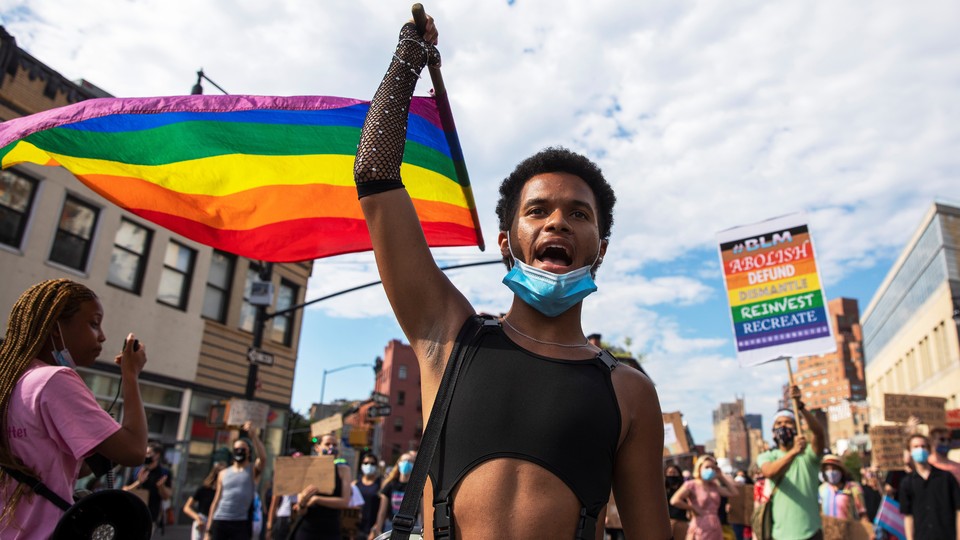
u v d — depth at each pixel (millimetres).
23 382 2139
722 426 159625
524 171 1726
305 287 21312
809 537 6008
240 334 18219
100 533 1938
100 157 2561
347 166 2625
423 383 1504
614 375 1483
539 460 1284
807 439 6289
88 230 14117
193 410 16359
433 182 2611
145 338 15164
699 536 7664
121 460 2205
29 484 2055
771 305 7809
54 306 2273
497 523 1235
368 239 2854
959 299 48094
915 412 8320
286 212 2746
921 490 6480
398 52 1739
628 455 1456
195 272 16750
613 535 7543
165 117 2443
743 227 8219
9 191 12625
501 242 1784
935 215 52094
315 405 40500
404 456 11398
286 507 7922
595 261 1688
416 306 1538
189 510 8781
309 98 2320
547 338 1516
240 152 2570
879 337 79125
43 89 13180
